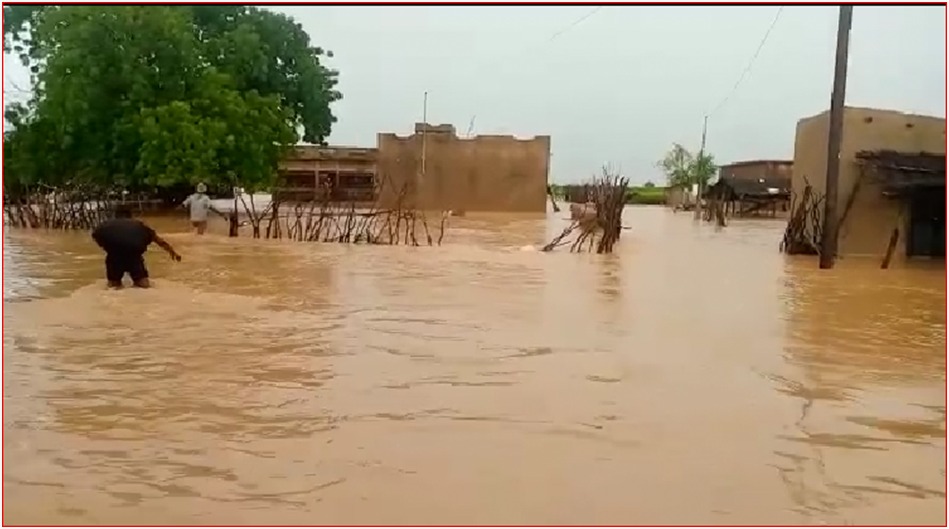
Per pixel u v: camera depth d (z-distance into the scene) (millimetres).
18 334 9438
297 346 9023
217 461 5527
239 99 31031
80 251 18984
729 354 9070
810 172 23344
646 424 6469
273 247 21094
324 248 21016
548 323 10695
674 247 24297
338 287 13648
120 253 12680
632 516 4738
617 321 10969
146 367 8016
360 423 6379
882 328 10852
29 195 27859
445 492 5031
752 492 5152
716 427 6438
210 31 36031
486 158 46125
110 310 10984
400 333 9844
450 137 46031
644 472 5441
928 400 7336
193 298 12078
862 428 6500
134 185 32906
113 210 27031
